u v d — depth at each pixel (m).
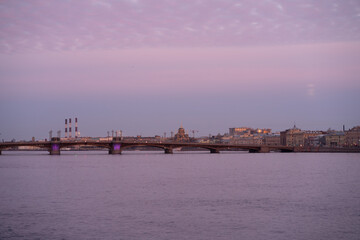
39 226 58.84
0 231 56.41
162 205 73.50
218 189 94.12
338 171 144.88
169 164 195.75
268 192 89.06
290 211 68.38
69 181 112.00
